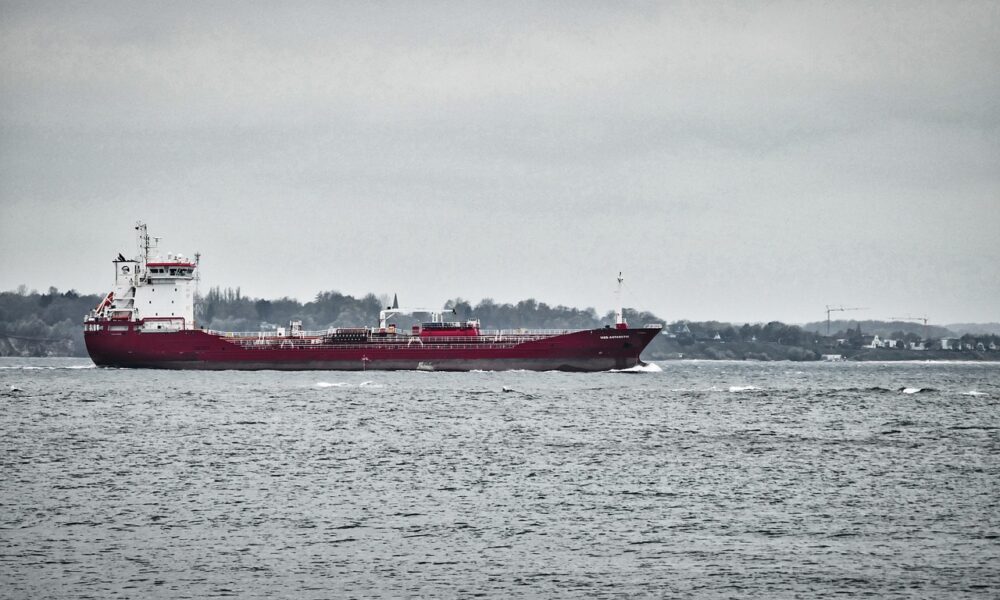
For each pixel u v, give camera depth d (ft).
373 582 608.19
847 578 614.34
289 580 611.06
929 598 581.12
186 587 597.93
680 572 626.64
